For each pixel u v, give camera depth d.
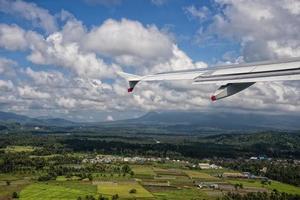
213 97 22.20
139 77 28.88
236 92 22.39
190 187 186.88
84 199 152.88
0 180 193.75
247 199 156.88
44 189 171.88
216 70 25.78
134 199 153.88
